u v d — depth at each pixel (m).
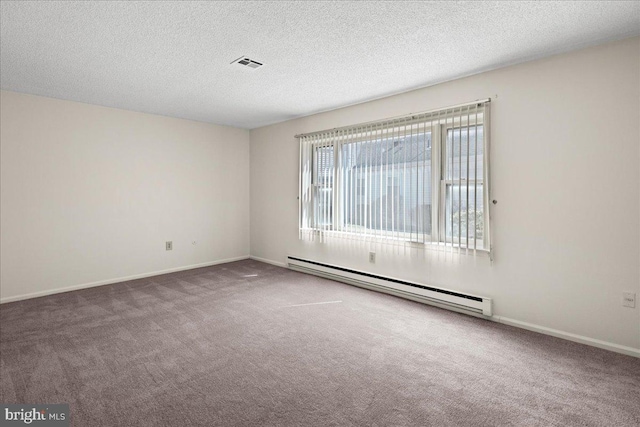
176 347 2.63
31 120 3.91
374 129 4.05
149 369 2.31
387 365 2.36
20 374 2.23
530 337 2.81
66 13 2.15
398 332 2.92
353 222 4.32
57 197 4.11
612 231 2.57
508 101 3.03
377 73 3.22
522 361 2.41
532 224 2.93
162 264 5.07
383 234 3.98
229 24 2.31
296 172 5.22
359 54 2.80
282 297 3.88
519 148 2.98
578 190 2.70
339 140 4.47
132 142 4.73
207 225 5.59
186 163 5.30
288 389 2.08
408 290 3.74
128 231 4.71
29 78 3.36
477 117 3.21
